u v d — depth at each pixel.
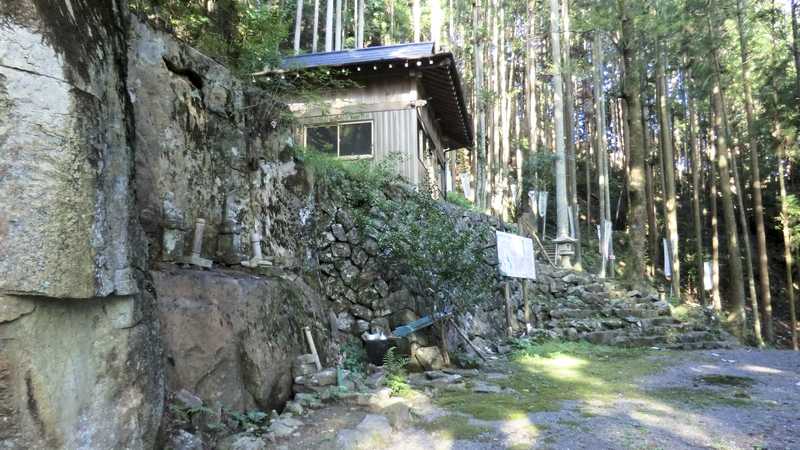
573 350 7.50
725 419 4.00
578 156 28.02
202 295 3.40
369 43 22.72
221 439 3.07
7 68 1.82
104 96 2.27
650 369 6.17
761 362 6.71
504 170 18.27
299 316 4.58
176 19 5.25
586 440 3.47
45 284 1.84
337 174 6.46
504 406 4.31
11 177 1.79
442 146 13.99
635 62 11.83
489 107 18.28
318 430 3.48
